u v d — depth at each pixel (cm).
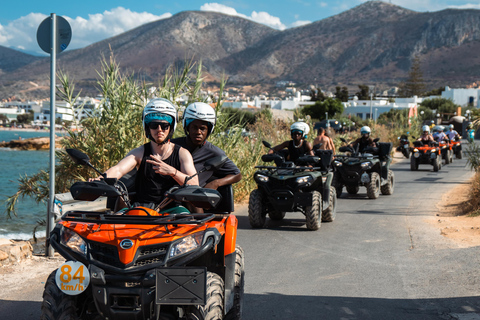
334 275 669
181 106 1047
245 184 1337
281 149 1080
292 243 862
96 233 369
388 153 1520
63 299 364
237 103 9775
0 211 1426
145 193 441
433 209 1238
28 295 576
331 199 1062
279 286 620
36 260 718
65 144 998
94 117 1012
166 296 347
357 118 6681
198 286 349
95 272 353
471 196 1235
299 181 966
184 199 393
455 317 513
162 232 370
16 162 3981
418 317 515
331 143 1428
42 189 1038
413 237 908
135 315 353
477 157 1595
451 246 822
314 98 14150
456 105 8075
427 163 2369
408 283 632
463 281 631
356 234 941
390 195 1534
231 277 405
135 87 1034
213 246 379
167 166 424
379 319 510
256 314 521
